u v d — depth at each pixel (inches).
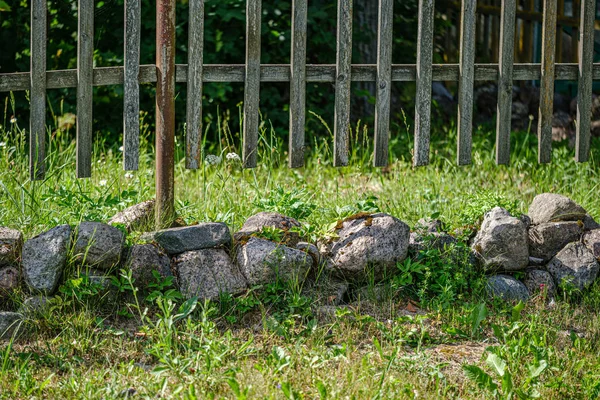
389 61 238.7
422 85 241.8
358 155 382.9
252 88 229.8
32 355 187.9
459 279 226.2
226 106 410.0
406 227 228.4
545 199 250.5
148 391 172.7
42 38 215.9
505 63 249.1
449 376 187.3
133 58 220.8
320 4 426.3
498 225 233.3
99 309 208.4
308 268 219.5
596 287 233.6
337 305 220.2
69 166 311.3
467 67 245.4
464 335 207.9
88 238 209.3
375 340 182.5
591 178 325.7
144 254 212.8
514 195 322.3
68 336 197.5
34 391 174.6
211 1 388.8
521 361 191.8
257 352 190.4
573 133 456.4
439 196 299.4
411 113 462.3
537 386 179.6
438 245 234.4
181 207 257.9
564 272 235.1
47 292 204.1
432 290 229.5
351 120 445.7
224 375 176.2
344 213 253.8
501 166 356.5
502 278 231.3
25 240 227.9
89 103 220.8
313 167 357.7
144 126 392.8
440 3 526.3
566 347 201.5
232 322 207.6
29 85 219.1
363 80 239.0
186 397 166.1
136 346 195.5
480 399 177.3
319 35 414.6
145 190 281.3
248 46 227.5
